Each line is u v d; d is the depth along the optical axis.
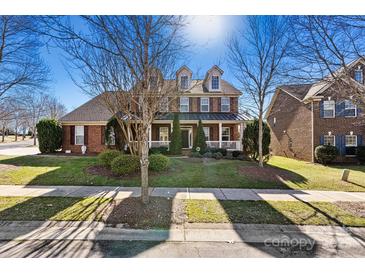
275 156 20.62
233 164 11.31
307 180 8.78
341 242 3.82
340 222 4.57
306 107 16.58
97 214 4.86
